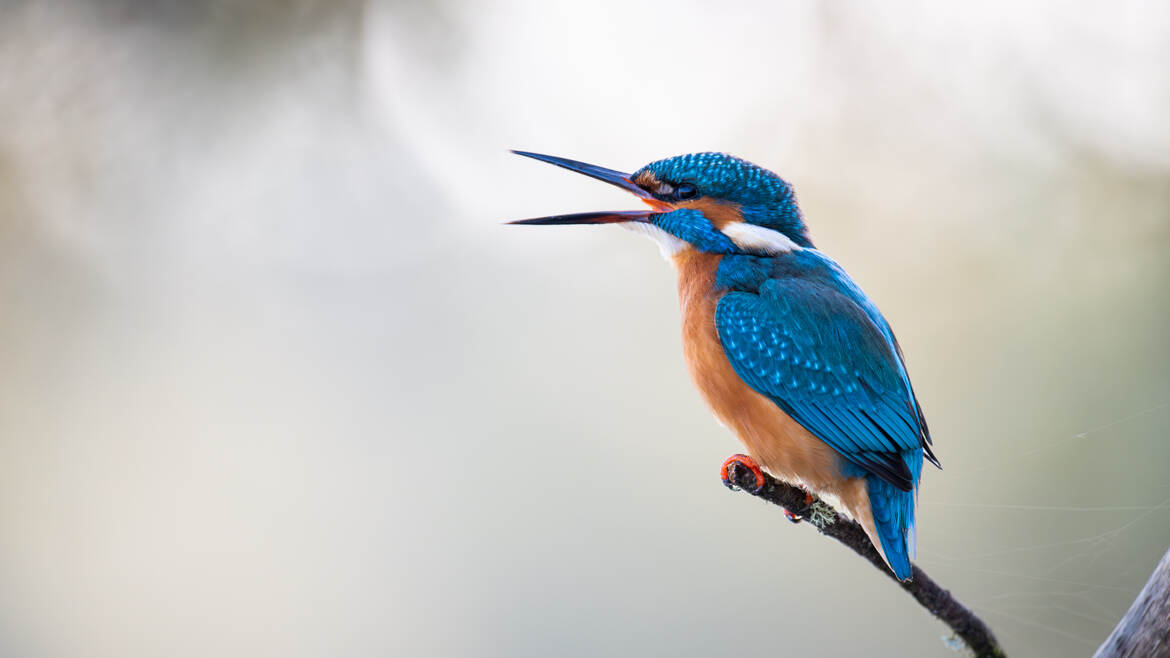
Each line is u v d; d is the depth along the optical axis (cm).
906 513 385
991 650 383
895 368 386
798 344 386
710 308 388
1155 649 378
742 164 390
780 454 386
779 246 389
